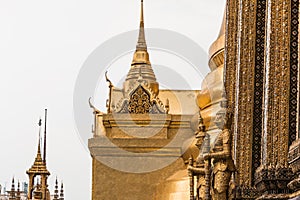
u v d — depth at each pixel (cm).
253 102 3278
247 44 3297
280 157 2689
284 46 2702
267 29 2766
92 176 4656
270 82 2716
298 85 2611
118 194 4644
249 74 3288
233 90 3709
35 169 5759
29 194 5769
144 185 4631
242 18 3316
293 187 2453
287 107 2689
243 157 3266
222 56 4453
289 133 2689
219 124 3244
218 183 2822
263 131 2808
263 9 3303
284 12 2711
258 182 2769
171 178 4572
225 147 2828
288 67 2697
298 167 2397
